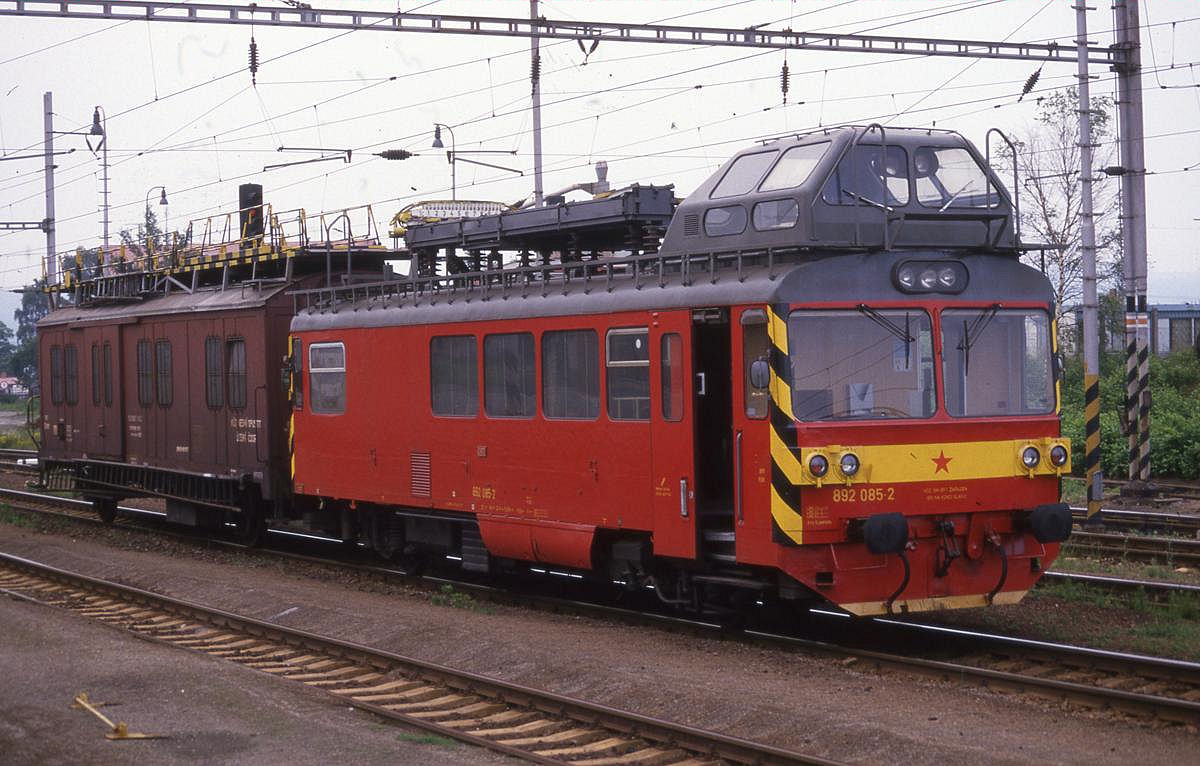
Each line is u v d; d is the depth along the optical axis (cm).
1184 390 3422
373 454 1622
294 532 2177
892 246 1137
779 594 1131
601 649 1145
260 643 1262
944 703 930
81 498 2762
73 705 945
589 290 1311
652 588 1498
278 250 2011
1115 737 831
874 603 1105
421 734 887
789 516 1081
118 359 2288
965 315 1153
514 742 879
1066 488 2377
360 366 1644
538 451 1363
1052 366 1188
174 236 2381
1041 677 1015
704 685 979
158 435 2177
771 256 1123
